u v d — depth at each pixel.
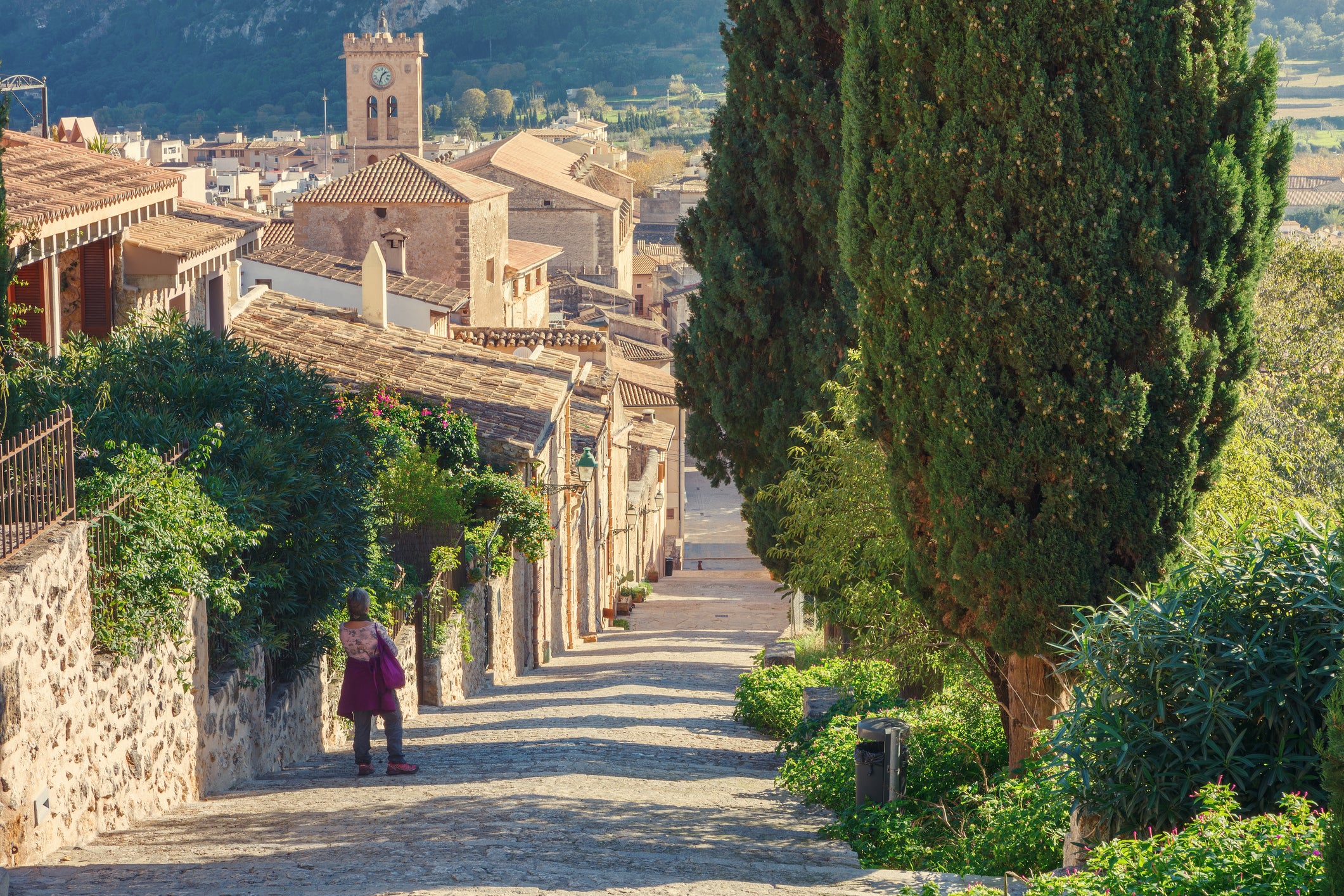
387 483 25.75
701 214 28.53
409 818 13.29
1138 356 14.81
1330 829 7.13
